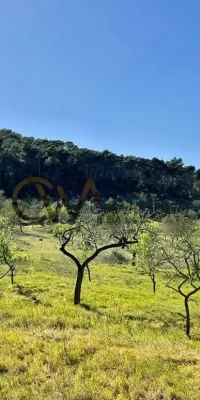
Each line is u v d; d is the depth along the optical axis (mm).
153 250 34812
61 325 14258
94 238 32906
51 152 168625
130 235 28344
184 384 8297
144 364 9281
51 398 7070
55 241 71875
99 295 30344
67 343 10680
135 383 8094
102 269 49375
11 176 150250
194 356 10812
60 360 9258
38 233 79625
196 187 187750
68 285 34688
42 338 11398
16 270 40688
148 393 7652
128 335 13734
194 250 21812
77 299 24219
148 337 14055
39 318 14539
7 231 34812
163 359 10211
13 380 7898
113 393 7664
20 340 10523
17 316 14617
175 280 44812
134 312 24641
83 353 9945
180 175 189625
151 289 38531
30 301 20016
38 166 162875
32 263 44781
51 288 31656
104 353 9867
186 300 20406
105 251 66500
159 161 190625
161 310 26797
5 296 21391
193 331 21734
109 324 16891
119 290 34469
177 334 19250
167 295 35594
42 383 7938
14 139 192875
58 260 51094
